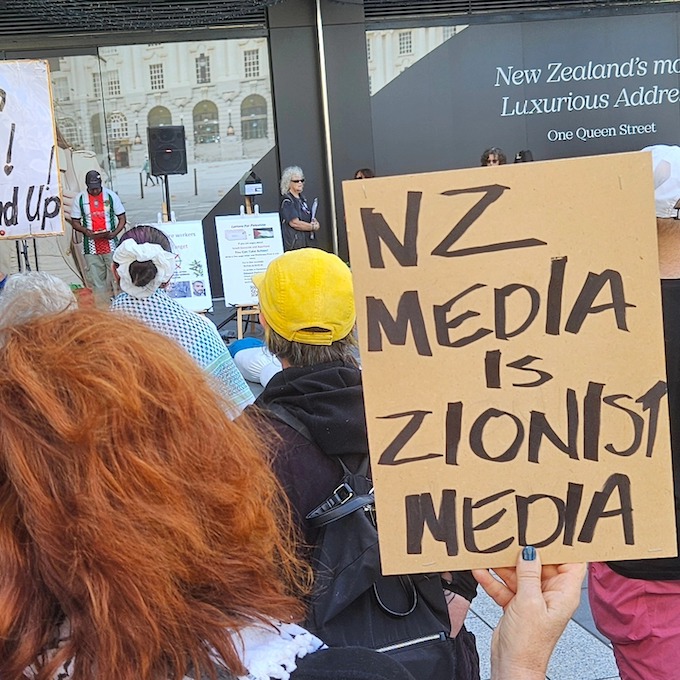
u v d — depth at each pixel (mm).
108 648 778
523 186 1224
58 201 4316
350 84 12156
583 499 1247
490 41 12453
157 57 11992
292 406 1892
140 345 917
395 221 1233
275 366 4848
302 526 1782
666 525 1244
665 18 12766
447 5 12312
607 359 1234
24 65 4203
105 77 11953
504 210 1227
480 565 1257
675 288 1834
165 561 816
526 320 1235
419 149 12453
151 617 797
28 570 803
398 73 12305
